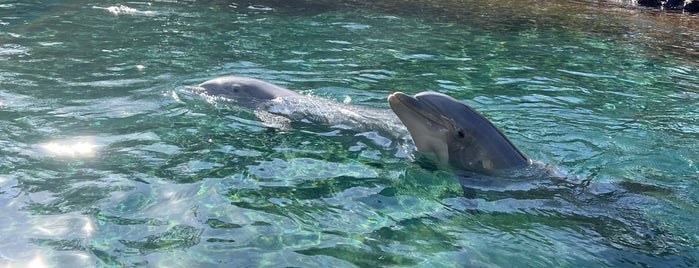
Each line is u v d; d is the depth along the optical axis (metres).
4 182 3.70
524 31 7.84
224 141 4.26
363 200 3.72
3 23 6.77
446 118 4.19
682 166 4.29
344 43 6.65
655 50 7.15
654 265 3.40
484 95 5.34
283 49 6.31
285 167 3.98
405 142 4.41
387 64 6.02
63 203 3.56
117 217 3.47
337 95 5.17
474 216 3.67
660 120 5.00
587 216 3.72
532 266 3.34
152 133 4.30
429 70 5.91
